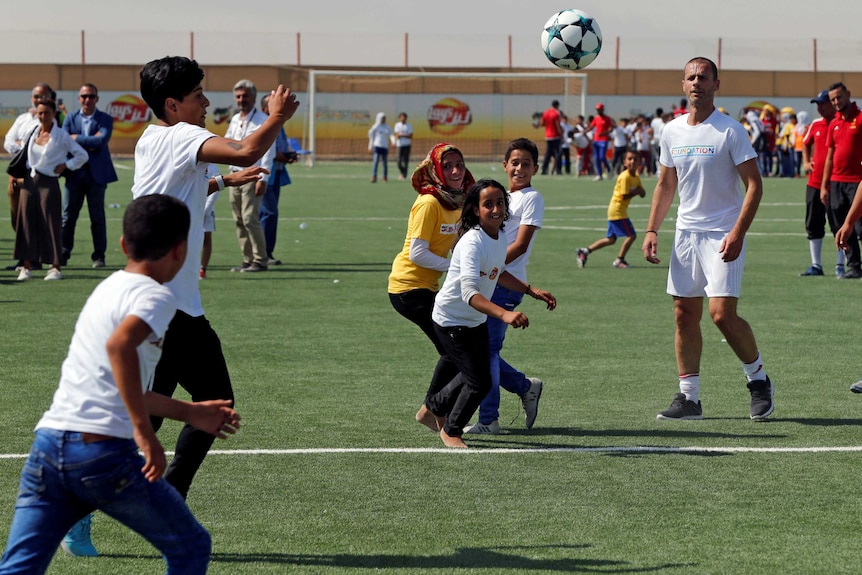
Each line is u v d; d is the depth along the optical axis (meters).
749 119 69.31
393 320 19.12
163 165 8.38
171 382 8.68
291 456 10.98
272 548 8.40
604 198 50.81
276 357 15.94
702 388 14.23
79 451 6.20
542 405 13.34
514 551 8.34
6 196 48.28
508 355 16.23
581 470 10.57
